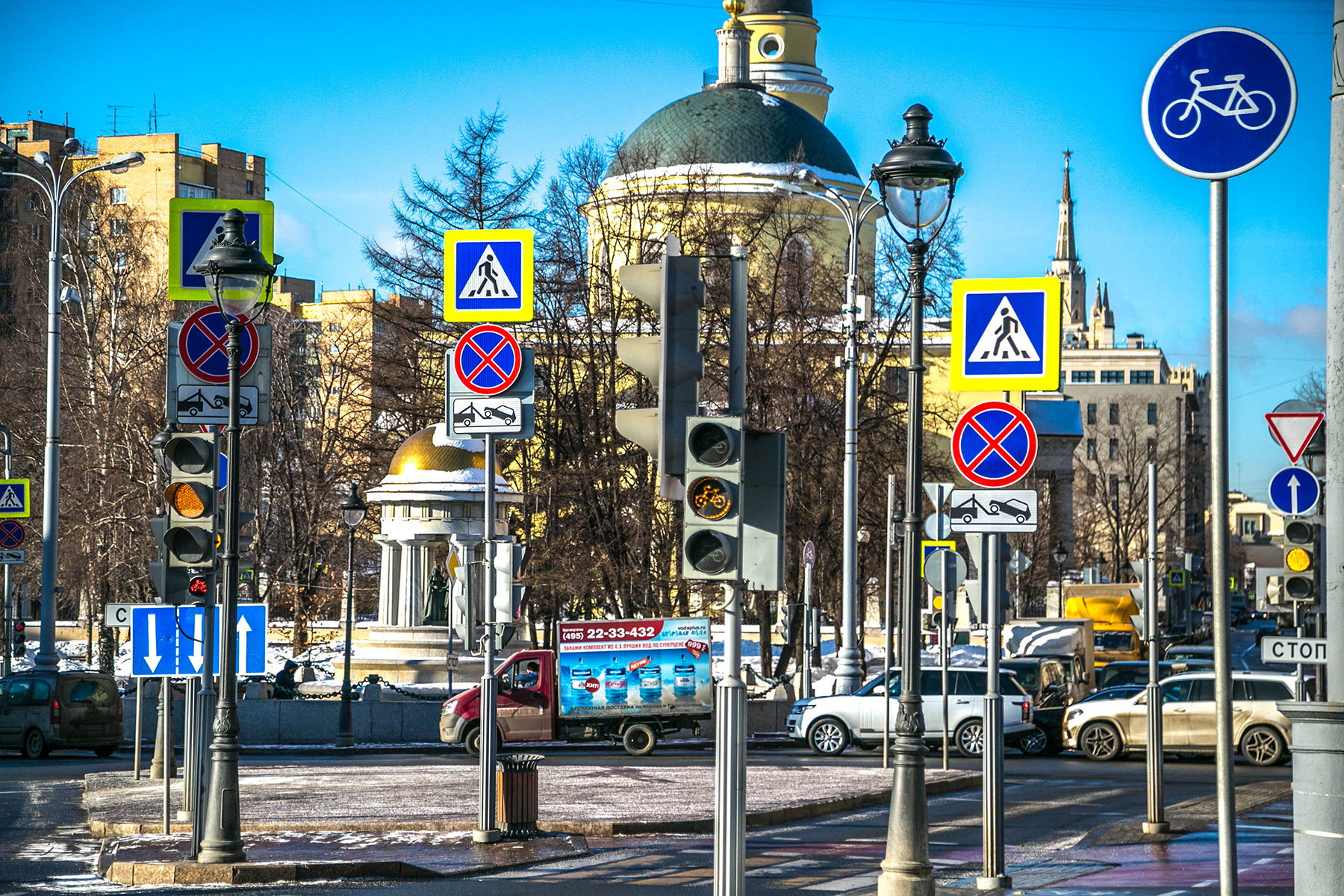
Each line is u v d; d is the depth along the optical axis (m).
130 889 17.17
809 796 26.09
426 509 57.09
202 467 18.25
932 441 77.50
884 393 57.25
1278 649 20.06
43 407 74.12
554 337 56.41
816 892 16.84
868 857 19.92
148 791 26.97
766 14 101.06
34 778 32.94
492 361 20.16
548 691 37.66
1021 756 39.53
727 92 88.81
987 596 16.66
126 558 61.94
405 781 28.80
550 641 57.03
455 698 38.41
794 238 68.25
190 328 18.38
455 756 39.47
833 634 89.19
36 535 71.38
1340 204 8.95
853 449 42.19
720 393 54.50
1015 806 26.31
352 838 21.00
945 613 29.09
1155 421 177.75
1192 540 135.25
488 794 20.61
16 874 18.47
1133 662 47.69
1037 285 16.33
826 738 38.38
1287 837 20.97
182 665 20.31
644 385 54.81
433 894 16.61
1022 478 16.62
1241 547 171.75
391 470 58.09
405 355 58.41
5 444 48.81
